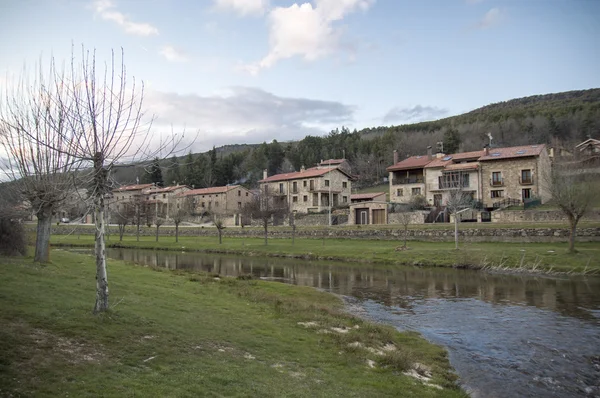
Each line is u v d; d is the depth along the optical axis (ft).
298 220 213.87
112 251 164.55
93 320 30.91
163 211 314.55
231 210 268.41
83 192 38.29
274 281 85.97
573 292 69.67
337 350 35.83
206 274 84.28
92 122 31.01
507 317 53.78
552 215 135.85
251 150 505.25
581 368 35.78
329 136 527.81
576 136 333.01
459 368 35.76
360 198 248.73
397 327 49.55
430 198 200.13
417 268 104.12
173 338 31.09
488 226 129.18
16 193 56.34
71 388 20.06
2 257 60.13
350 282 84.33
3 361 21.67
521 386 32.01
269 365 29.30
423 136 435.12
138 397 20.33
